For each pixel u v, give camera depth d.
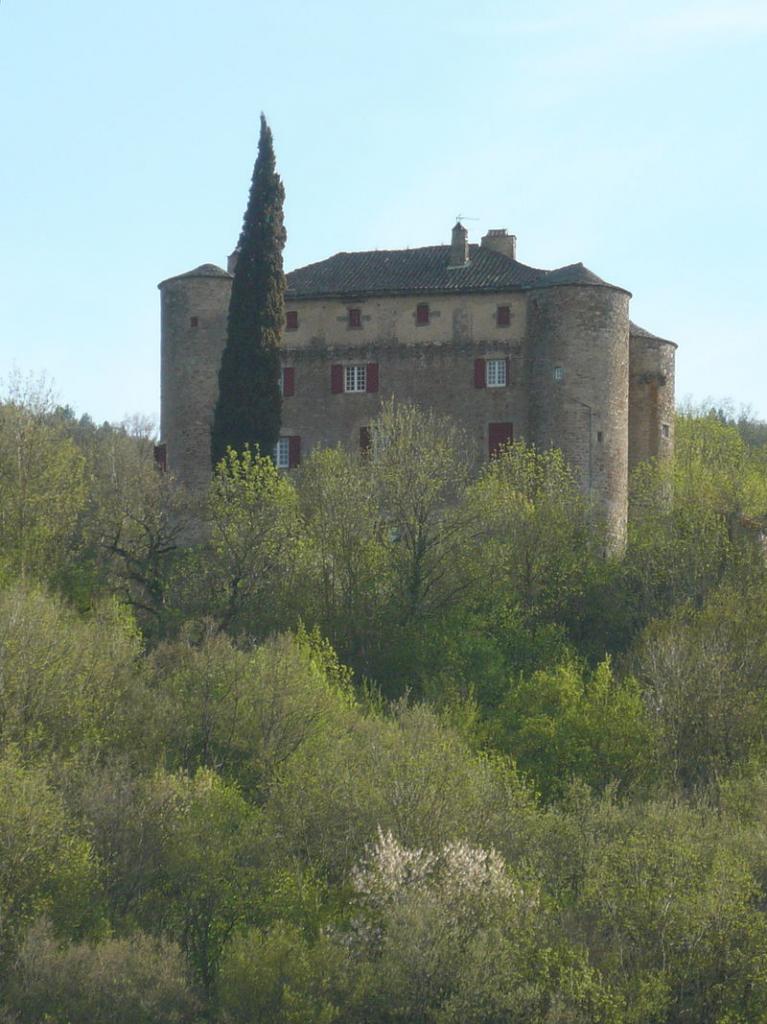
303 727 99.31
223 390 150.38
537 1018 70.31
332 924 76.69
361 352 160.62
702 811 89.69
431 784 86.62
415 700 118.56
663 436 165.00
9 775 83.38
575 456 152.75
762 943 73.88
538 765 103.38
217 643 106.75
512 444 151.25
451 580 130.38
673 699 106.38
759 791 91.00
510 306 157.62
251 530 129.00
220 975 74.75
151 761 95.44
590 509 146.25
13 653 98.44
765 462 192.62
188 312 159.75
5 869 78.19
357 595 126.69
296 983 72.06
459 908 75.19
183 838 82.56
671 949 74.12
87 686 99.75
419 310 159.88
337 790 86.38
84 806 85.00
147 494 146.00
